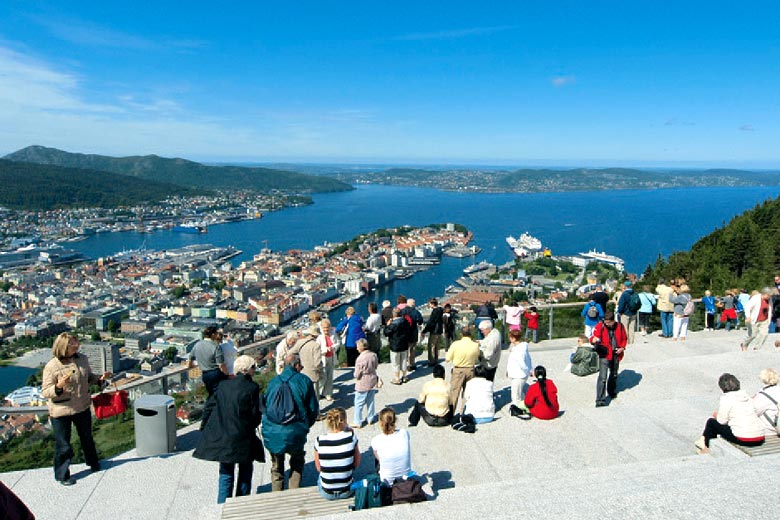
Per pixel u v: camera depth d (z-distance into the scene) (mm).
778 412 7598
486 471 7844
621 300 15953
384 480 6496
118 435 10062
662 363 12906
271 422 6848
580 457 8242
